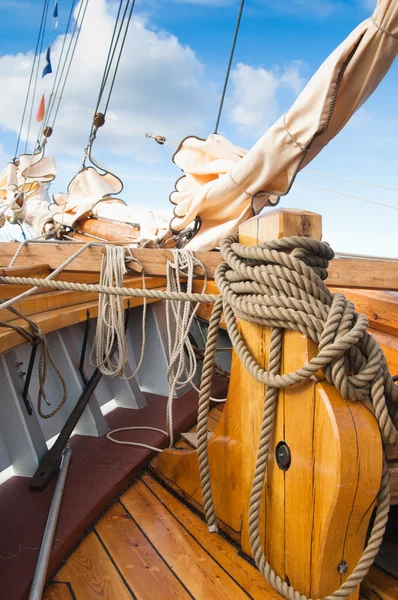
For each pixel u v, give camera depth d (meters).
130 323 3.56
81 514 1.94
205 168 3.84
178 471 2.21
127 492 2.25
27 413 2.35
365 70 2.73
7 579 1.60
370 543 1.40
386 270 2.58
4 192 7.47
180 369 2.65
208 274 3.16
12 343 2.12
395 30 2.52
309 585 1.46
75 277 3.16
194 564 1.74
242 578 1.67
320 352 1.37
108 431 2.80
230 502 1.85
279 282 1.48
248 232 1.73
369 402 1.43
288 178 3.31
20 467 2.31
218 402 3.39
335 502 1.33
